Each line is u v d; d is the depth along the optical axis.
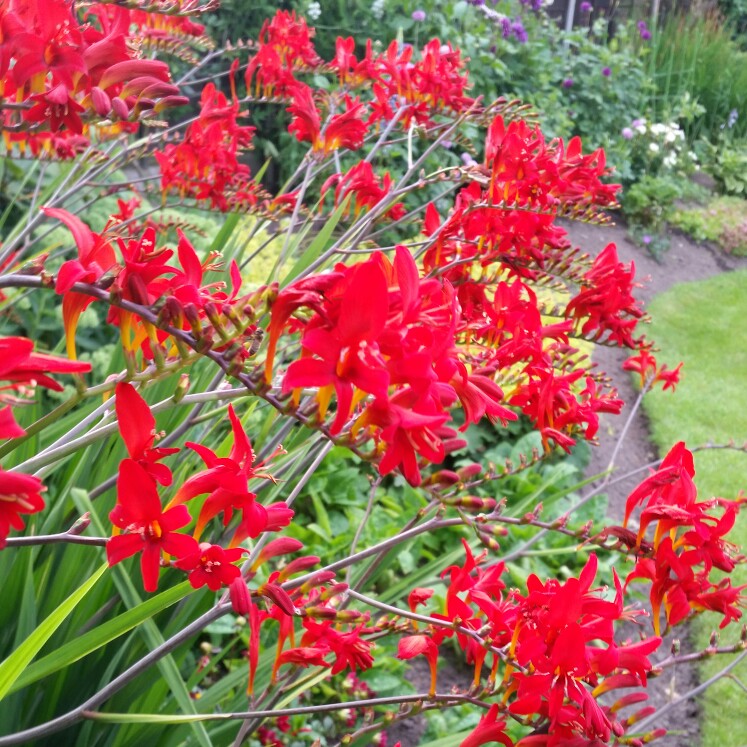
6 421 0.86
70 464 2.19
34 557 2.13
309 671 1.92
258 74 3.00
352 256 2.82
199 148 2.55
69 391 3.05
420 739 3.24
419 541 3.93
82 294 1.11
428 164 6.91
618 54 10.30
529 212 2.08
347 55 3.09
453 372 1.17
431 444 1.08
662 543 1.61
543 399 1.90
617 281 2.24
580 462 5.13
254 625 1.24
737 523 4.88
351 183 2.68
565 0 12.30
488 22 9.09
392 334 1.03
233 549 1.13
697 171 10.98
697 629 4.14
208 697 1.94
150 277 1.02
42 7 1.27
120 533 1.13
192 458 2.22
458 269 2.20
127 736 1.86
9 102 1.30
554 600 1.40
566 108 9.42
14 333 3.84
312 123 2.75
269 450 2.11
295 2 7.16
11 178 4.14
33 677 1.29
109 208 3.91
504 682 1.57
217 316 1.02
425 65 2.82
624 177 9.57
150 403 2.28
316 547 3.74
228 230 2.81
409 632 1.75
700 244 9.78
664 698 3.75
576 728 1.45
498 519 1.69
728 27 14.26
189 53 2.85
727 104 11.83
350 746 1.80
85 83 1.35
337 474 4.14
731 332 7.62
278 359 2.25
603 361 6.67
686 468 1.63
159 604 1.34
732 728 3.56
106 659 1.95
